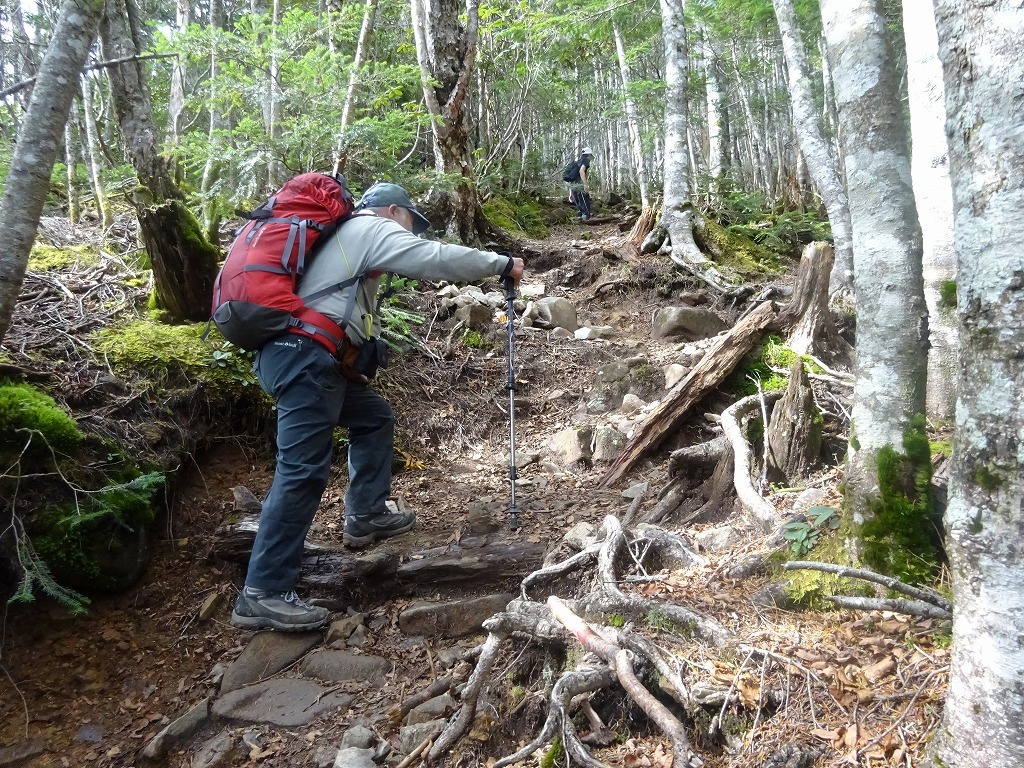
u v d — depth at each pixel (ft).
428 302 20.79
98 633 10.69
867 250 8.55
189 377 13.98
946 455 9.39
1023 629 4.57
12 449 10.92
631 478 13.98
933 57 11.07
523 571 11.16
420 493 14.20
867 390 8.54
